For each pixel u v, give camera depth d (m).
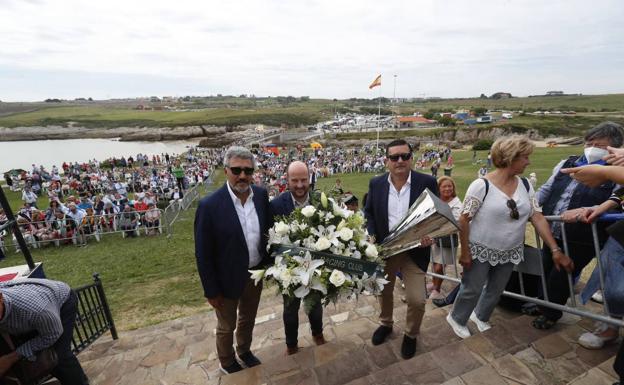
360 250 2.74
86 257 9.27
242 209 3.23
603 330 2.68
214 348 4.00
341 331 3.87
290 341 3.47
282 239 2.81
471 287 3.10
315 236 2.77
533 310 3.47
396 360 3.01
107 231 11.75
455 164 33.84
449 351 2.77
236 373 2.97
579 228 2.94
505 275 3.07
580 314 2.73
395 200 3.38
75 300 2.84
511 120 75.31
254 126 96.19
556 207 3.29
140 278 7.52
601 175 1.94
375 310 4.41
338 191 3.08
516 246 2.99
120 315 5.75
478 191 2.90
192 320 5.09
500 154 2.81
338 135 72.44
